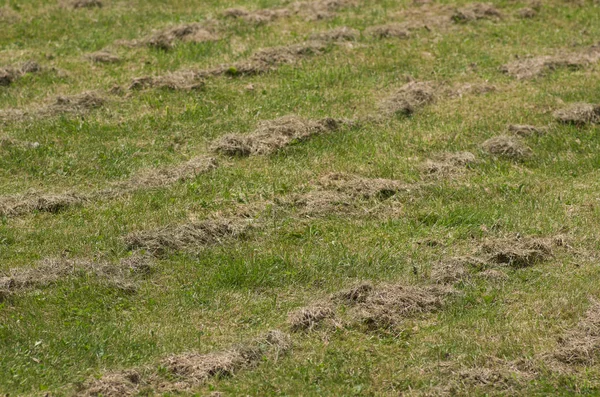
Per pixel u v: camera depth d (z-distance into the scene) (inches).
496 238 768.9
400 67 1121.4
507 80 1097.4
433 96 1048.8
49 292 685.9
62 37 1216.2
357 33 1203.2
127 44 1181.7
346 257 738.8
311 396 586.9
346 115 1000.9
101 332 642.2
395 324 653.3
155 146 931.3
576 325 653.9
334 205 816.3
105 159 901.2
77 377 595.5
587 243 762.8
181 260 732.7
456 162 895.7
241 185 850.8
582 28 1248.8
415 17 1269.7
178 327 652.7
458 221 796.0
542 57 1144.8
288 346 629.0
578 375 602.5
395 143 936.3
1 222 786.2
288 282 709.3
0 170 877.8
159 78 1067.3
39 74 1091.9
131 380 592.4
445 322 660.7
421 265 730.2
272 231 778.2
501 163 900.0
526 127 966.4
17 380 591.2
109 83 1072.2
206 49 1158.3
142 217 794.8
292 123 954.7
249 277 708.7
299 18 1267.2
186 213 801.6
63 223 786.2
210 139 946.1
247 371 607.2
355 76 1094.4
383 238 770.8
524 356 620.1
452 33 1223.5
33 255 736.3
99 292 687.1
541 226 787.4
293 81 1077.1
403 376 605.0
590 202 829.8
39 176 872.9
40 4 1318.9
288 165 891.4
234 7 1306.6
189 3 1333.7
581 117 986.1
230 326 657.6
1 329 639.1
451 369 610.2
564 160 909.2
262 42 1184.2
